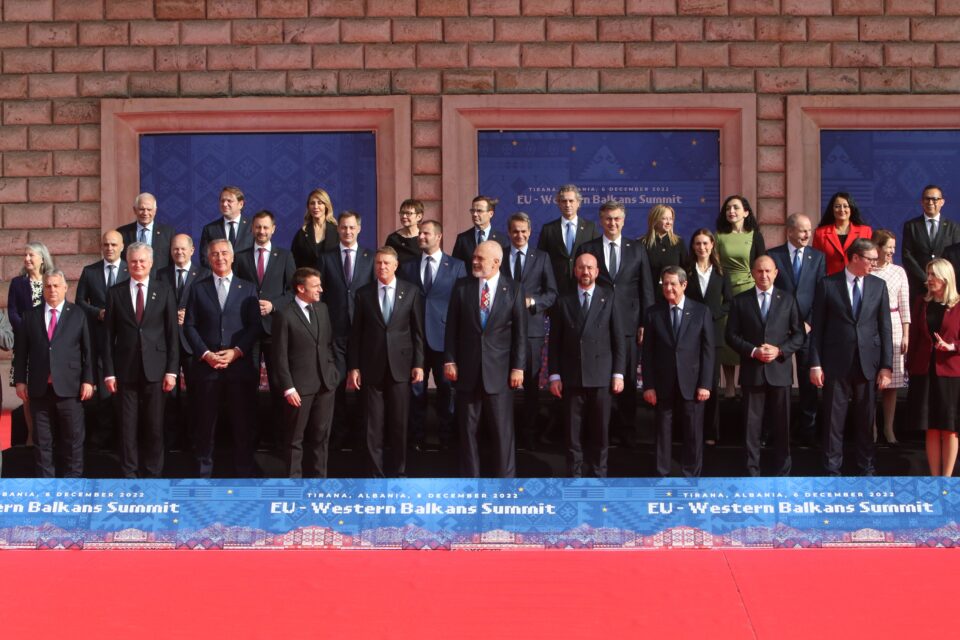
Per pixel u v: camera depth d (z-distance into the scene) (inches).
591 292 330.3
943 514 282.5
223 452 357.1
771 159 497.0
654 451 339.6
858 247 330.0
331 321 358.3
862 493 283.4
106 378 332.5
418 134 498.6
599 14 496.7
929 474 343.9
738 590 251.0
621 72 496.4
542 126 497.4
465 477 323.6
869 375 330.6
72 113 504.4
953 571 262.8
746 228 382.6
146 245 333.7
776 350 328.8
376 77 499.2
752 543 281.6
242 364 335.0
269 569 268.1
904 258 408.2
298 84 500.1
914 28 495.2
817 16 495.8
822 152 500.1
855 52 495.2
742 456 351.6
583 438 356.2
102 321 350.0
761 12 495.5
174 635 225.9
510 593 249.9
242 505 285.4
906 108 493.0
